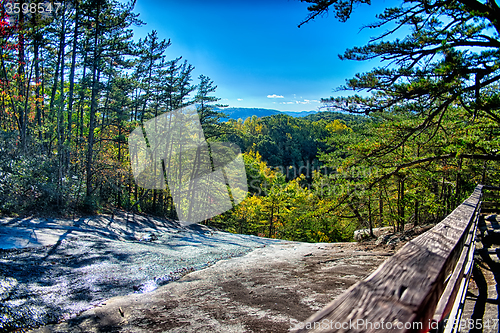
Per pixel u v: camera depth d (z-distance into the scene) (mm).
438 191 13938
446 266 1072
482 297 3256
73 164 20062
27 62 18250
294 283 5570
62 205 15984
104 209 20406
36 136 18438
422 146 9023
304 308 4191
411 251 1182
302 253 9695
